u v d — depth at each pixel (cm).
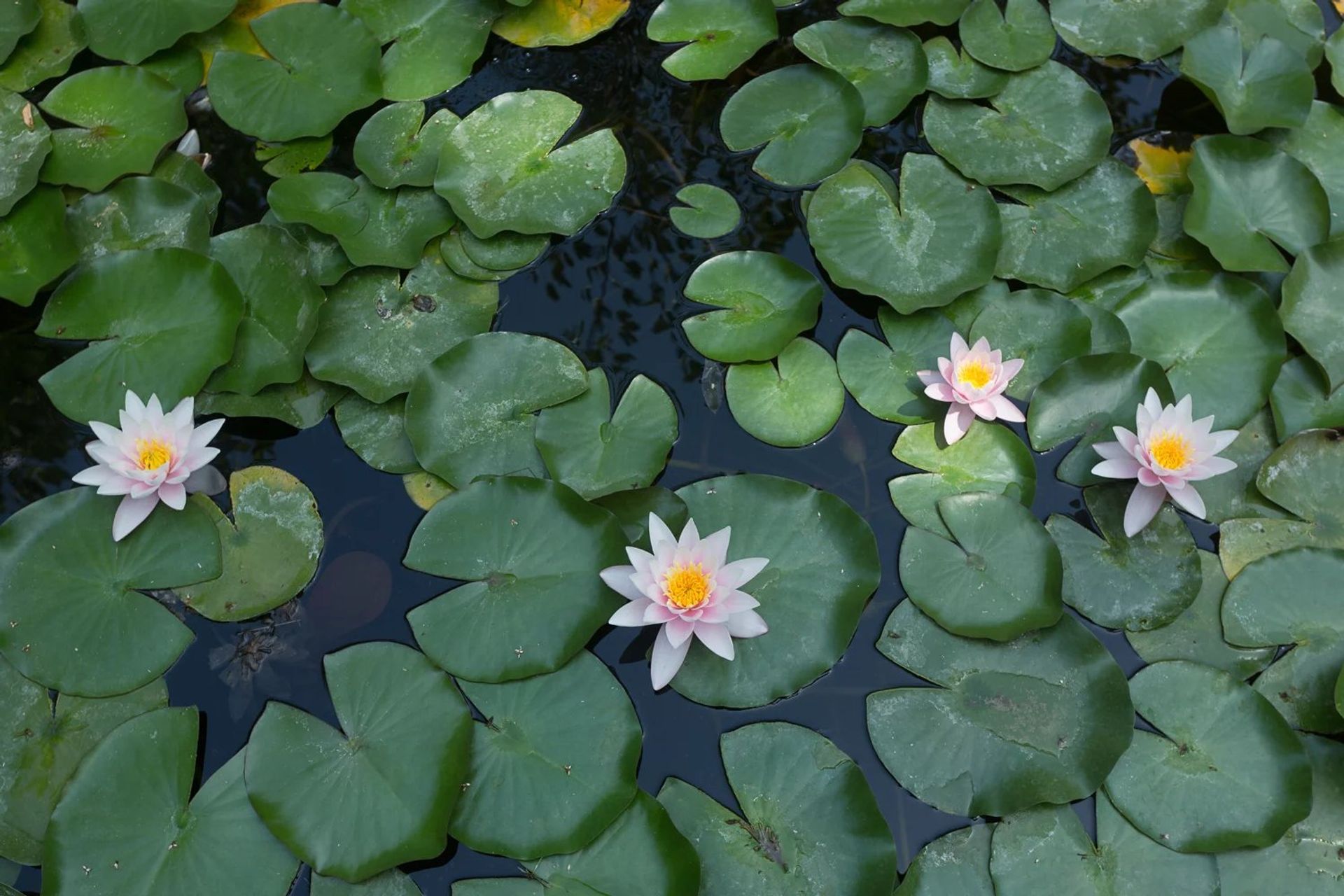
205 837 181
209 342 233
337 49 288
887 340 247
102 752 187
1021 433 236
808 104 282
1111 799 187
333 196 261
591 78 297
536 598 201
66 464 230
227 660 204
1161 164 280
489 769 186
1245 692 196
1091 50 297
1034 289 249
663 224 268
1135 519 216
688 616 191
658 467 225
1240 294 247
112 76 280
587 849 179
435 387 231
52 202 254
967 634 203
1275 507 224
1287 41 299
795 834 183
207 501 221
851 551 212
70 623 202
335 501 225
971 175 267
